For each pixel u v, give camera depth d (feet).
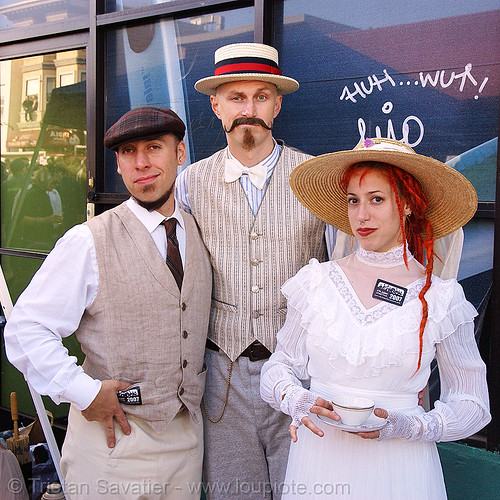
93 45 10.68
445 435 5.12
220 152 7.54
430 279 5.24
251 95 6.87
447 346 5.28
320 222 7.06
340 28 8.29
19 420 12.48
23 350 5.82
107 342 6.02
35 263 12.39
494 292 7.06
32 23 11.86
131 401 6.03
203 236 7.14
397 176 5.34
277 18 8.82
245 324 6.89
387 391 5.25
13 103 12.44
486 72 7.24
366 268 5.54
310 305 5.50
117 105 10.79
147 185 6.10
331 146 8.50
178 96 10.05
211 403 7.17
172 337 6.19
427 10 7.59
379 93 8.04
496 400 7.13
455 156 7.52
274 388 5.64
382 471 5.17
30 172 12.35
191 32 9.75
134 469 6.11
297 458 5.65
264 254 6.93
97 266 5.97
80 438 6.21
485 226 7.35
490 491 7.23
